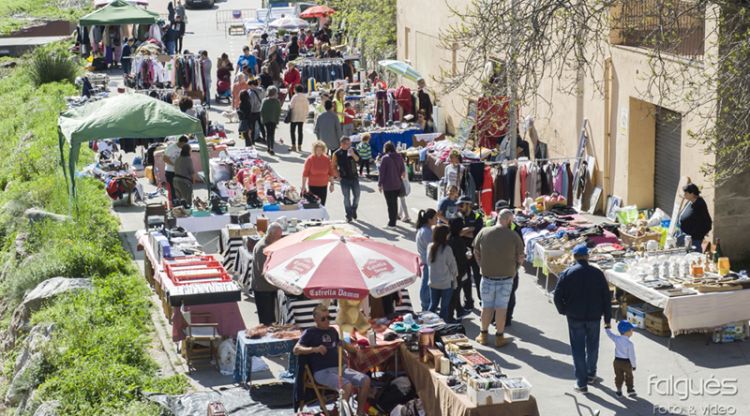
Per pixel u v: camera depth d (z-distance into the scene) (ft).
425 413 47.21
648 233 68.90
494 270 56.59
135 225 86.74
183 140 83.97
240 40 204.33
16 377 61.41
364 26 154.20
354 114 115.24
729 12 61.72
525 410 44.39
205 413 48.75
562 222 70.54
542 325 60.90
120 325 62.39
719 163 60.03
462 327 50.29
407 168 100.27
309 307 57.36
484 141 97.45
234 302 56.80
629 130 79.97
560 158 85.25
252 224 72.38
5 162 126.52
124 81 153.69
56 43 212.02
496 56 77.05
